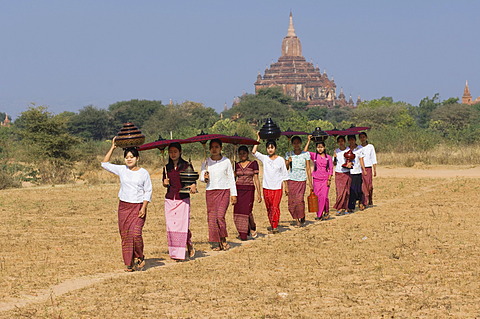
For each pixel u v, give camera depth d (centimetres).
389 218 1755
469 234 1456
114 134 14725
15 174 3791
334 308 905
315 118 19000
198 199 2427
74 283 1105
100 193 2772
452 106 12325
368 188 2061
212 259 1292
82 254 1362
